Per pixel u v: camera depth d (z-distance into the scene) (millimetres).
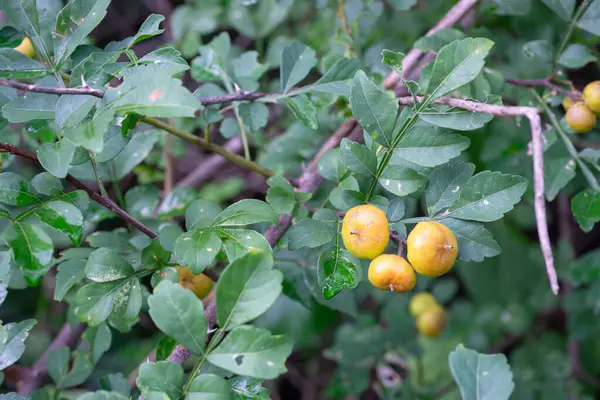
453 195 315
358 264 310
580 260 433
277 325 503
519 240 585
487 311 569
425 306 496
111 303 313
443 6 496
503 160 436
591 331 480
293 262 390
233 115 434
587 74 484
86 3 318
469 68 305
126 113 290
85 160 317
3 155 352
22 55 318
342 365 481
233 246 298
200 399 277
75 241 300
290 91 364
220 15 509
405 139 312
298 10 552
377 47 447
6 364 307
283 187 339
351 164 313
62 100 300
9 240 289
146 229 326
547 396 521
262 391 291
